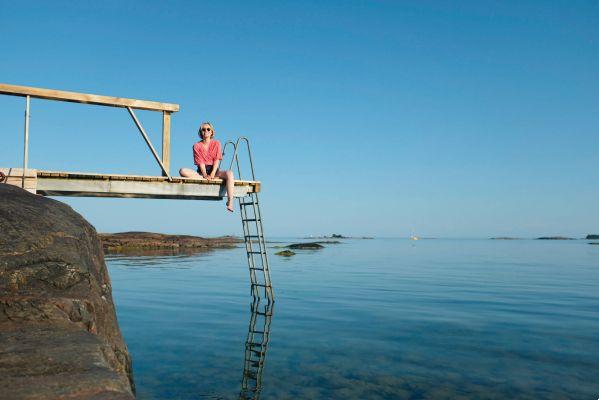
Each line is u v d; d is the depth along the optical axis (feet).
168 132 33.60
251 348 26.00
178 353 24.71
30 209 17.84
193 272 76.13
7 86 27.78
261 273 77.51
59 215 18.79
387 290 54.54
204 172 36.32
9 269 14.33
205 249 174.70
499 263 116.26
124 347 17.13
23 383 9.27
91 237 20.04
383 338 28.66
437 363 22.99
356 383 19.79
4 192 18.99
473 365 22.56
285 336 29.22
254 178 39.50
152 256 122.72
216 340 27.91
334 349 25.85
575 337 28.99
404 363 22.94
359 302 44.39
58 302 13.84
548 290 55.06
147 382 19.65
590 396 18.21
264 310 39.29
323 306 41.81
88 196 33.19
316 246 220.23
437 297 48.24
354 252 180.55
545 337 28.99
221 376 20.66
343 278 69.97
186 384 19.45
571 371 21.59
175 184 34.53
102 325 15.99
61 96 29.30
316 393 18.52
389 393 18.53
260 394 18.33
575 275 78.79
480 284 62.08
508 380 20.24
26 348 11.14
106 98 30.71
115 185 31.91
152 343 26.94
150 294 48.91
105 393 9.38
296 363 22.93
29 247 15.48
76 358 10.91
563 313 38.27
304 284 60.85
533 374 21.16
